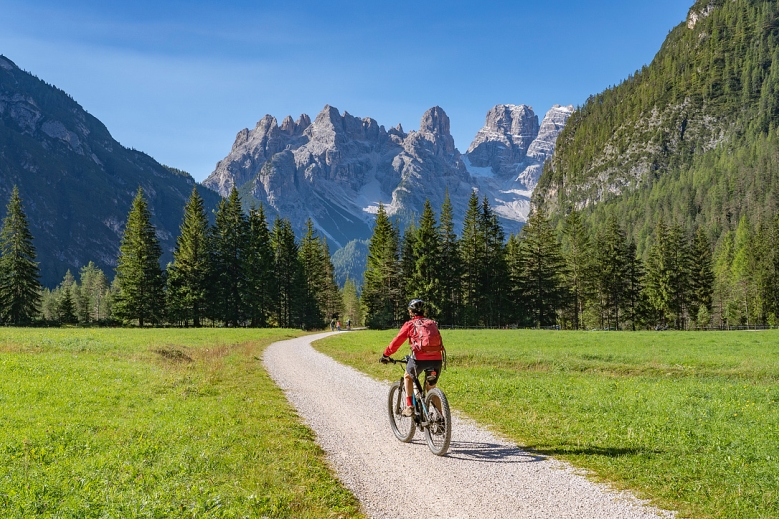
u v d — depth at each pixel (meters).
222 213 81.38
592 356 27.30
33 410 10.89
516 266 82.19
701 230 94.38
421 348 8.86
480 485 6.96
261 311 79.06
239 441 8.95
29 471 6.63
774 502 6.10
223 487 6.42
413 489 6.83
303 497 6.36
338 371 21.25
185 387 15.22
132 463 7.24
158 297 74.94
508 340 41.06
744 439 8.88
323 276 100.62
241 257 80.75
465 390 15.20
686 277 86.75
